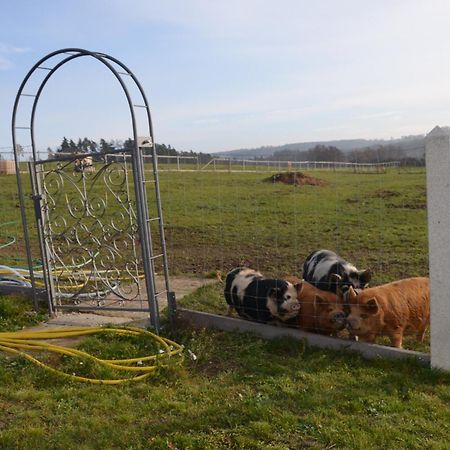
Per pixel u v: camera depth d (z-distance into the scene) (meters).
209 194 19.89
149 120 6.93
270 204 18.50
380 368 5.41
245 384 5.19
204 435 4.21
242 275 7.09
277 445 4.03
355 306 5.98
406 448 3.96
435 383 5.03
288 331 6.35
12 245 14.14
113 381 5.32
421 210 16.94
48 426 4.50
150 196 19.44
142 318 7.55
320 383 5.07
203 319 6.93
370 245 12.62
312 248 12.48
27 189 21.09
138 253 11.77
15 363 5.78
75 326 7.23
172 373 5.46
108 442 4.18
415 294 6.04
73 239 8.57
